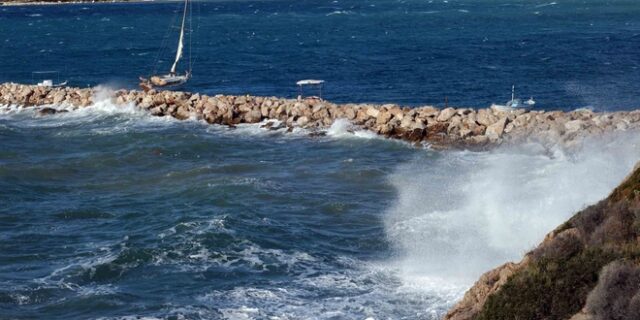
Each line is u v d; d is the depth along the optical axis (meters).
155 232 47.50
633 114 71.81
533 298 26.44
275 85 117.88
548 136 67.38
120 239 46.88
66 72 136.88
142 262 42.81
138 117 82.06
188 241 45.06
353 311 36.88
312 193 55.94
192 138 72.38
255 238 45.97
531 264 28.45
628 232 28.09
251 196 54.72
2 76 132.88
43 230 49.28
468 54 149.25
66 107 87.00
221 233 46.06
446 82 116.19
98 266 42.22
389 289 39.31
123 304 38.03
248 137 73.56
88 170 64.06
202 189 56.16
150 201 54.91
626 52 145.12
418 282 39.94
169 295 39.00
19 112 86.12
